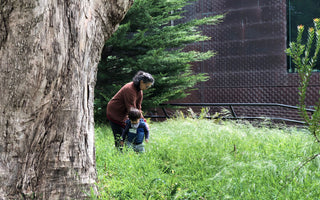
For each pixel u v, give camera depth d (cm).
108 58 980
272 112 1117
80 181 305
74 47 302
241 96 1160
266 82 1132
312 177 363
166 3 1019
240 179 357
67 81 298
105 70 970
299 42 284
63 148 297
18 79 275
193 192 337
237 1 1170
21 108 278
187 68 1029
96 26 336
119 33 936
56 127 294
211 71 1198
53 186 290
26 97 278
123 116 561
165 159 501
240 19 1166
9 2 265
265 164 403
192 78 1020
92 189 307
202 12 1209
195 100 1214
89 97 333
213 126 709
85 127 318
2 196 271
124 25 919
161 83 969
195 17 1216
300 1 1100
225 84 1181
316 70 1055
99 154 465
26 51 274
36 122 284
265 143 544
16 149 278
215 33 1196
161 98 951
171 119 904
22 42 272
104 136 680
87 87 329
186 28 1026
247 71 1155
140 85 541
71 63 300
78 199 301
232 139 568
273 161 423
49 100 287
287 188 335
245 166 398
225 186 346
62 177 295
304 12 1095
